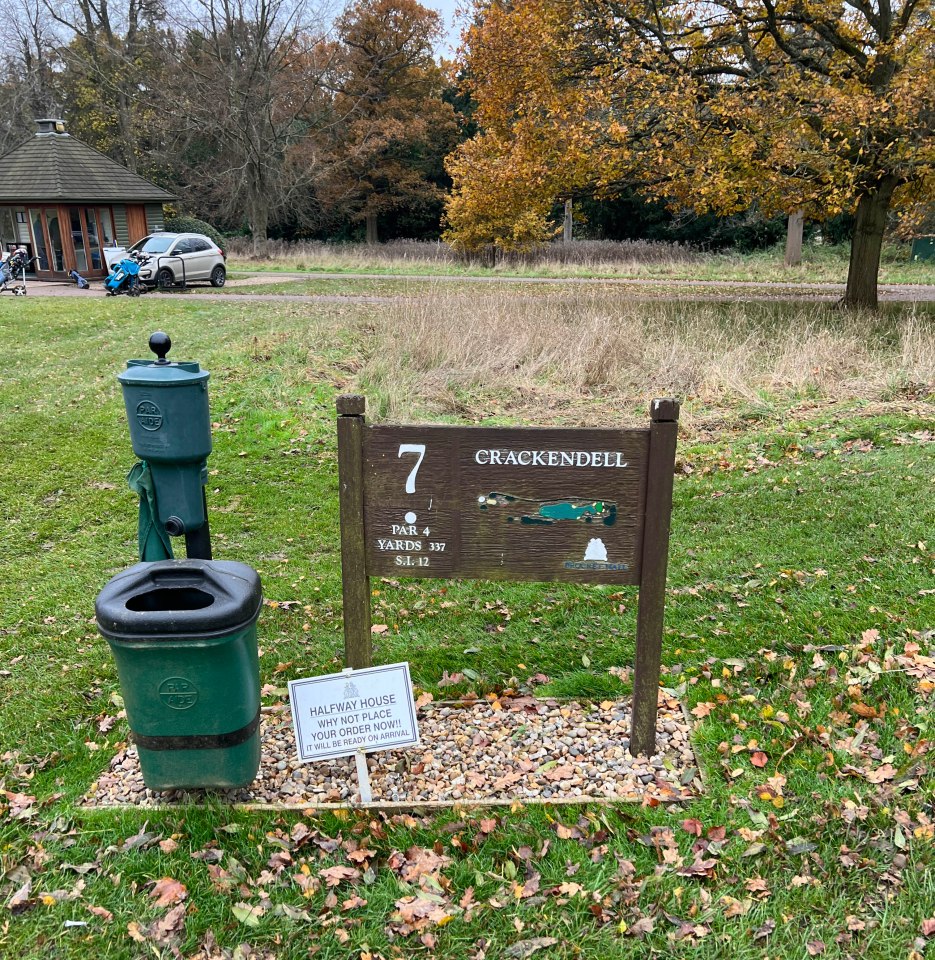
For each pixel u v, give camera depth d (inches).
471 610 199.0
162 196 1050.7
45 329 567.5
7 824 126.8
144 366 137.3
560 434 127.0
